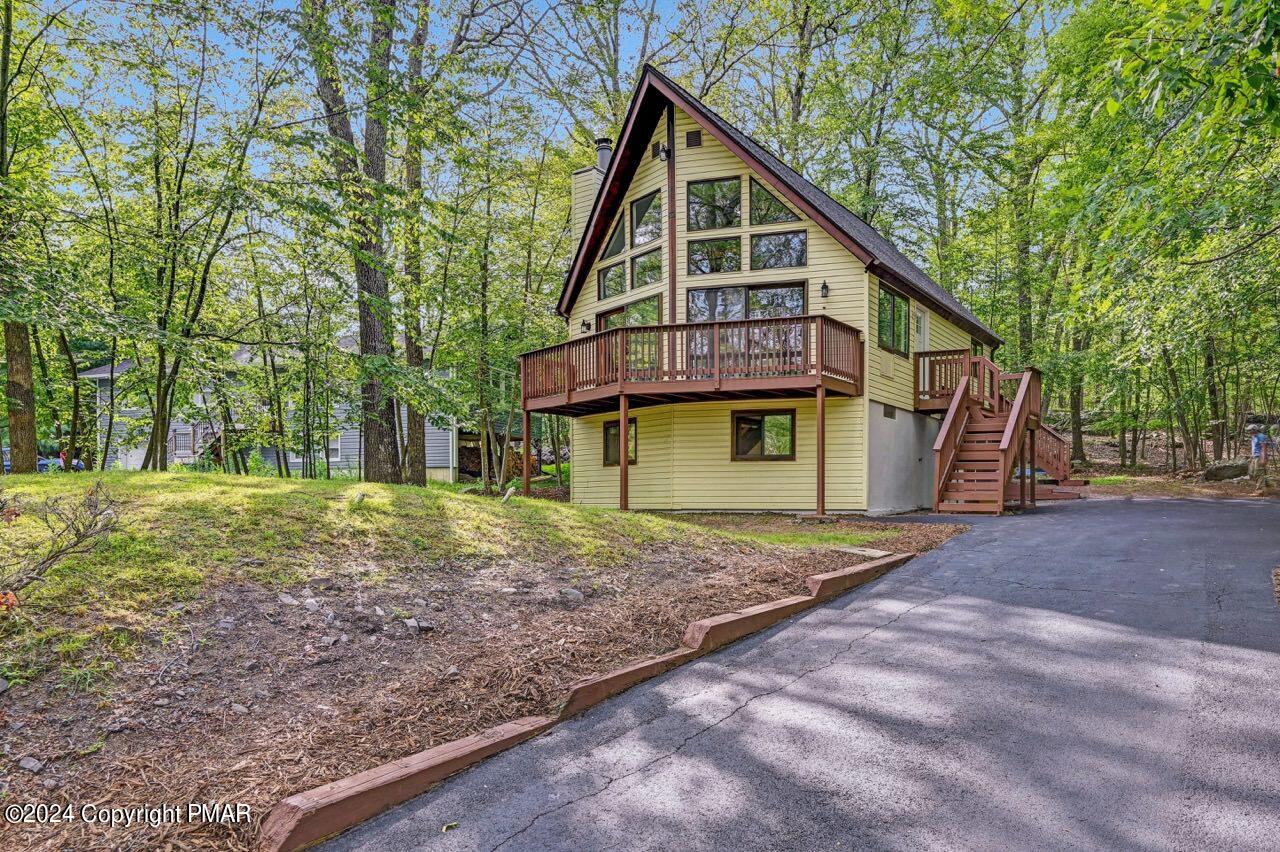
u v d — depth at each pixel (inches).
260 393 590.2
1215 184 265.4
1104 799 102.2
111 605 138.1
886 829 95.7
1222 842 90.9
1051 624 191.2
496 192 681.0
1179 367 850.8
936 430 670.5
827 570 250.8
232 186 381.7
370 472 494.3
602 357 519.5
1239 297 332.8
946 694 144.0
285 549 182.1
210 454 671.8
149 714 114.9
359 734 119.2
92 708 113.0
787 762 116.2
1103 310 306.7
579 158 876.6
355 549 193.0
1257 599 207.9
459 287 660.1
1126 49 193.8
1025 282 889.5
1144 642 172.2
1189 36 183.6
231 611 147.9
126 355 558.3
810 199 522.6
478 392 780.0
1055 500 620.1
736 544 278.5
